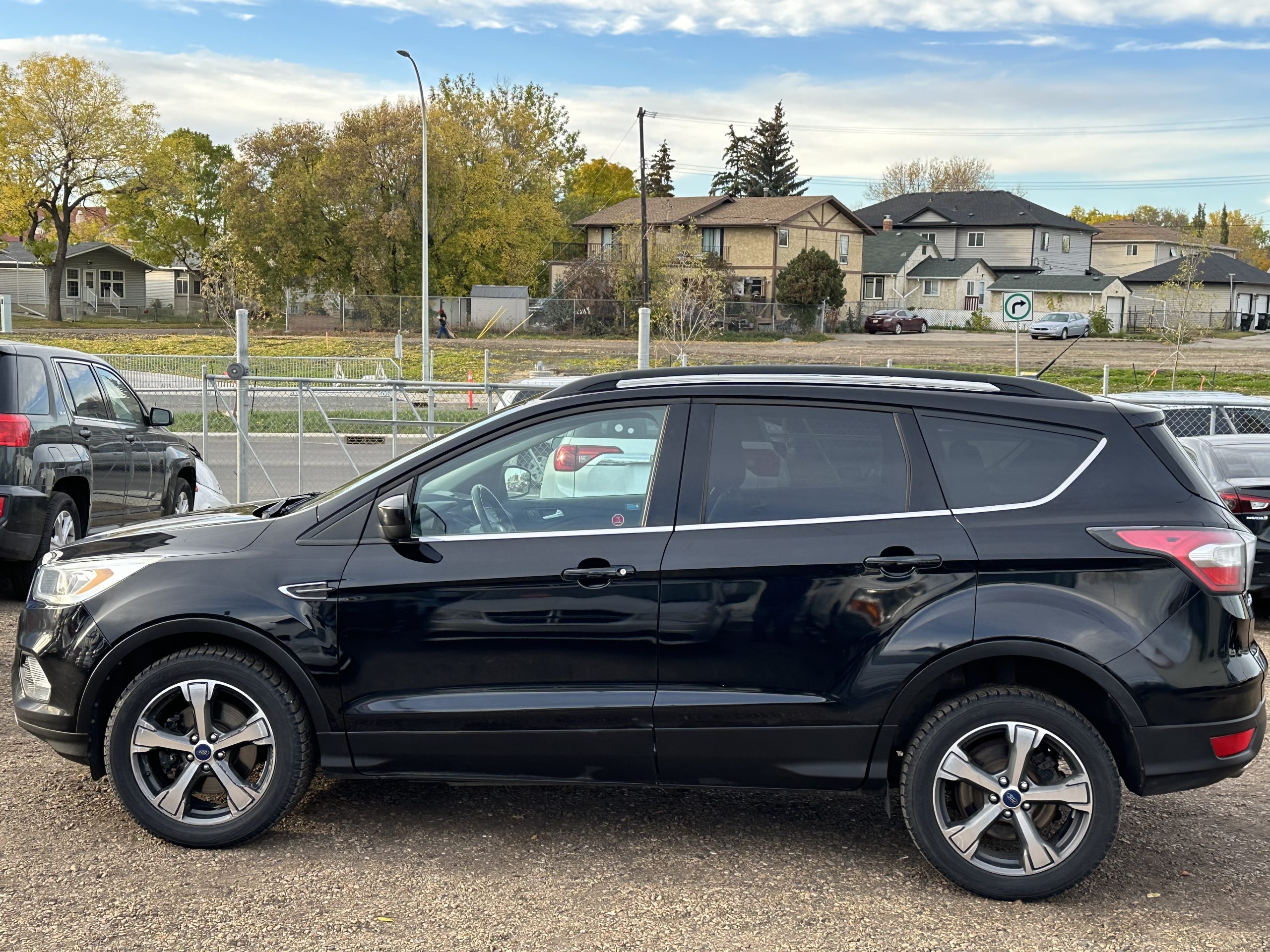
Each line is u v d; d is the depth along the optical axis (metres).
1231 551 3.86
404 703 4.14
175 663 4.17
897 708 3.92
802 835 4.49
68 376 8.83
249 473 13.66
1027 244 85.44
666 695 4.03
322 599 4.14
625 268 56.38
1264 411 11.43
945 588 3.91
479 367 38.28
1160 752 3.81
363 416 22.02
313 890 3.87
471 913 3.72
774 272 66.12
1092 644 3.80
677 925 3.67
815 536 4.00
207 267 55.72
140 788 4.20
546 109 84.94
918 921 3.75
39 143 61.53
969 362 43.28
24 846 4.18
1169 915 3.83
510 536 4.16
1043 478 4.00
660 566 4.03
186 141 68.38
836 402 4.15
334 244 60.69
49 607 4.31
